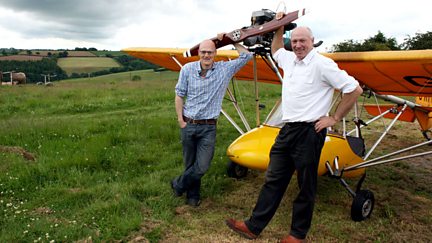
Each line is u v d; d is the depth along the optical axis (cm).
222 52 497
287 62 315
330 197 439
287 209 401
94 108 1080
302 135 294
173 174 482
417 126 894
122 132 690
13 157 508
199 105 366
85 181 452
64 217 361
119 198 402
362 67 381
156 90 1479
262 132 421
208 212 388
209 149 376
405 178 521
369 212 389
